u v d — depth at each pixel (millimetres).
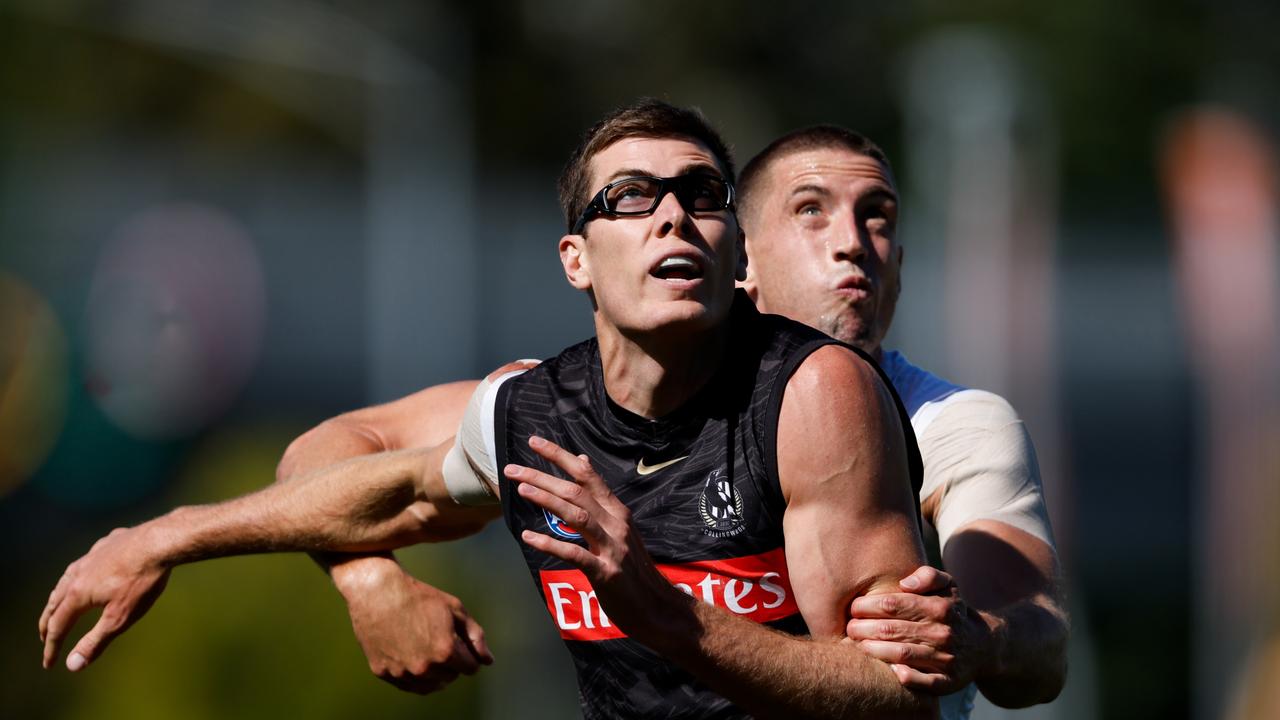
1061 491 36281
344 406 72938
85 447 66812
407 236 60875
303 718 37750
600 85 119750
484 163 118500
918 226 75438
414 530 16000
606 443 13305
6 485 65562
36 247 71375
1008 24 109438
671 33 118500
